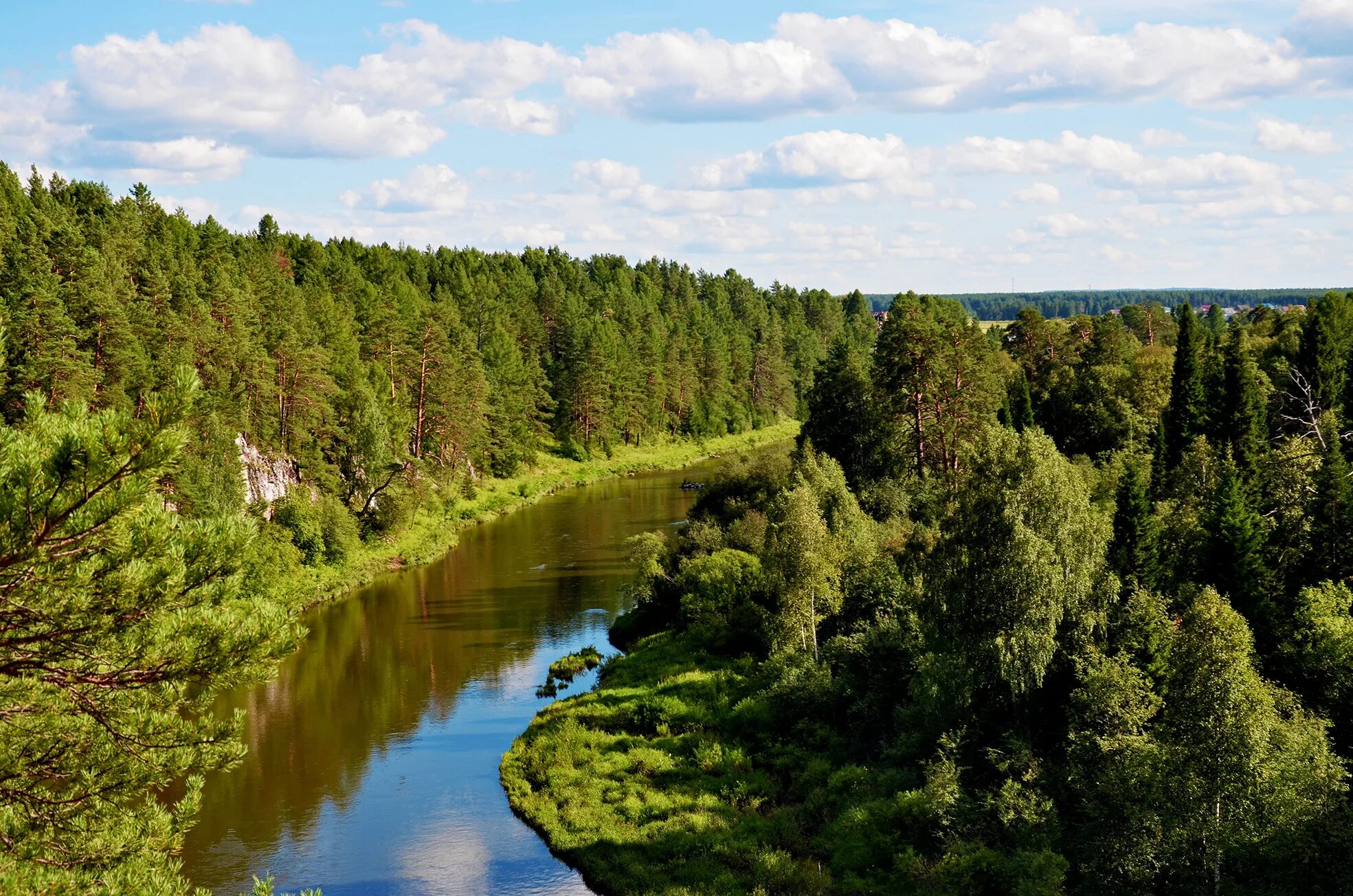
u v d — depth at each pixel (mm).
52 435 13961
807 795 39781
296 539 77000
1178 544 45156
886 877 32812
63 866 16109
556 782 41969
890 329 80688
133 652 15742
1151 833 28734
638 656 56219
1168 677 30078
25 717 16938
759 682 49469
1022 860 30203
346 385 101250
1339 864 26500
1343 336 77375
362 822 39938
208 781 44094
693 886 33562
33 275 67750
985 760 37156
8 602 14305
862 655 46969
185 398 14023
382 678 56938
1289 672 35750
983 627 37500
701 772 42281
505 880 35406
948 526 39656
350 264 147125
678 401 166875
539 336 164125
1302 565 42031
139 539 15234
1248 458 54906
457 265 189000
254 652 16656
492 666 58594
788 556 49312
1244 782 27359
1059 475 37406
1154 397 82250
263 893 15609
